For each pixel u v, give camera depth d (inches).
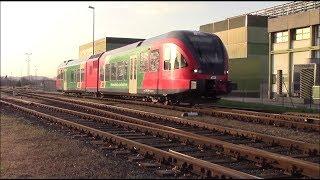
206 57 859.4
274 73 1647.4
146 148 390.3
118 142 446.9
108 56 1274.6
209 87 855.1
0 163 370.9
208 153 404.8
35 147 444.8
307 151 405.1
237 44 2005.4
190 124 620.7
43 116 738.8
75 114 795.4
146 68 988.6
